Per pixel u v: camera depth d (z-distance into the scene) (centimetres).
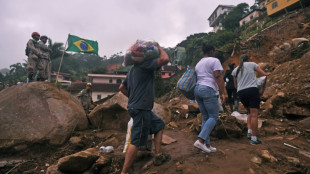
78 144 391
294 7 2034
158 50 246
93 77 3497
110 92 3069
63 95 487
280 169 240
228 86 579
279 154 273
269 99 577
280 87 652
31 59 548
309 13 1499
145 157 319
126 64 266
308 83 565
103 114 500
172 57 5103
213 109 287
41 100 434
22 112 405
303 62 710
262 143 333
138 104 250
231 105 598
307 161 260
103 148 360
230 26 3794
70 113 446
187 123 510
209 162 261
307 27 1332
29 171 329
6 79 5275
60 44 3222
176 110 637
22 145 369
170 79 2795
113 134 443
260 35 1578
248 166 245
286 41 1344
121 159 317
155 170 267
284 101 513
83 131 459
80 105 544
